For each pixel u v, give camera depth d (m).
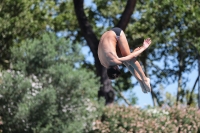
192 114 57.69
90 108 52.12
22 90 49.09
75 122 49.62
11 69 56.91
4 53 64.38
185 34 75.50
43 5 74.81
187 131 56.59
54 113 48.78
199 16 66.12
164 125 54.38
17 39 67.50
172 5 71.44
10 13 63.91
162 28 77.62
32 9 70.56
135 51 20.84
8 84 48.97
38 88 50.41
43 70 51.34
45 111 48.38
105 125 51.59
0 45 64.25
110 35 20.67
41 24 70.75
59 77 50.69
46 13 73.19
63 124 49.41
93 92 51.91
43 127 48.75
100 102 53.50
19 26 64.50
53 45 52.22
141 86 21.66
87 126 51.66
